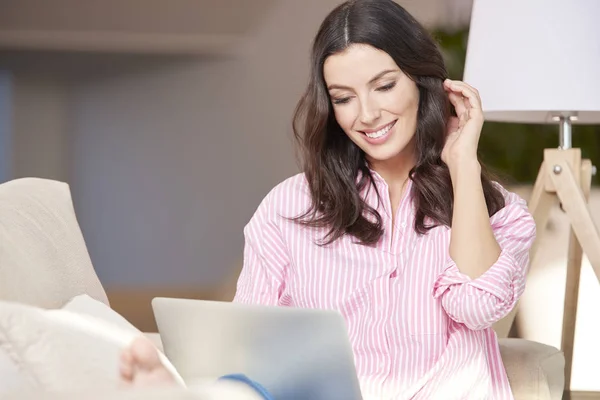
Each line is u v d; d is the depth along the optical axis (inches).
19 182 81.8
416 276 82.7
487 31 105.5
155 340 85.8
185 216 338.3
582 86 101.1
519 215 84.5
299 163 91.4
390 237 85.4
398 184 87.4
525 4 103.0
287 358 61.2
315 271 85.6
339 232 84.9
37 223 76.5
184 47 338.0
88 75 346.0
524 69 102.7
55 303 72.6
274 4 331.0
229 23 335.3
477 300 76.6
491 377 82.1
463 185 80.3
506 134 215.5
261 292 88.1
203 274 334.3
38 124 348.8
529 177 215.2
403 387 80.5
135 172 343.0
